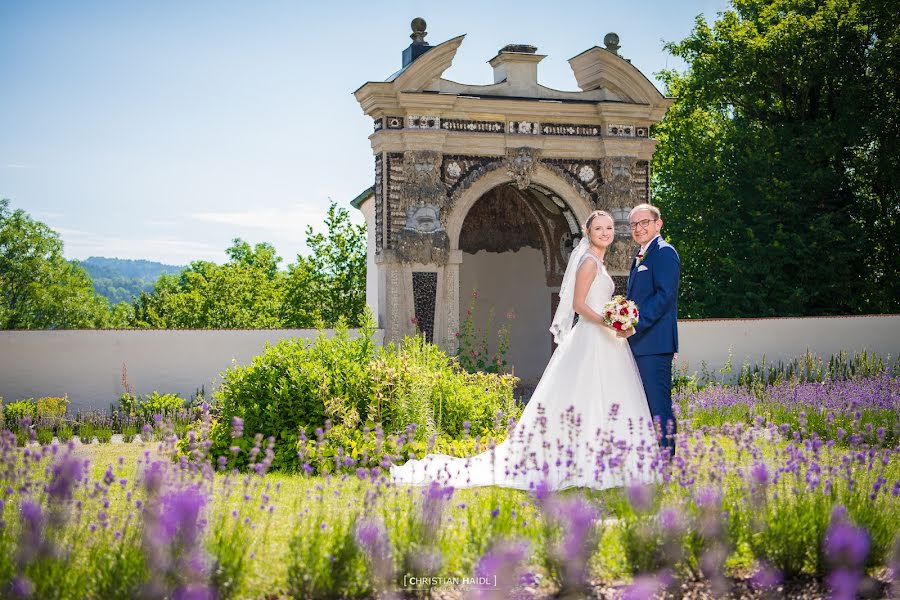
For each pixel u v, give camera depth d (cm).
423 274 1947
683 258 3225
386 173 1936
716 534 610
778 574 604
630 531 608
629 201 2075
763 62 3019
